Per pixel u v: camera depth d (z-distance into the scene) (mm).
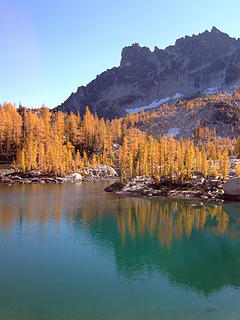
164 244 40875
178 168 95938
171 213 60688
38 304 23797
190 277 29906
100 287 27281
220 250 38375
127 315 22156
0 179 117000
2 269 31297
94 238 43281
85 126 185125
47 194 87125
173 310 23062
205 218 56188
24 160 130000
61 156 140500
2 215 57375
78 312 22562
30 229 47719
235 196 75562
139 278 29531
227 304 24234
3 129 143625
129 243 40906
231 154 187500
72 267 32125
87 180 135875
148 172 113188
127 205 70000
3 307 23312
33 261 33688
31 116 165750
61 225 50438
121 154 115500
